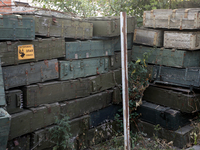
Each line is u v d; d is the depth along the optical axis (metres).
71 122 4.52
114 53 5.54
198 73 4.70
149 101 5.71
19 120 3.67
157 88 5.47
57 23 4.21
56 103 4.26
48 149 4.25
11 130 3.56
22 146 3.85
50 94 4.20
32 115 3.85
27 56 3.78
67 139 4.21
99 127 5.15
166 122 5.07
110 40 5.28
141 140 5.28
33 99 3.94
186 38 4.83
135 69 5.29
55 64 4.27
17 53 3.63
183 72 4.98
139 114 5.68
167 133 5.10
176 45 5.04
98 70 5.12
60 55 4.34
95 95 5.05
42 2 6.73
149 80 5.68
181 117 5.11
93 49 4.91
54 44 4.19
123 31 2.89
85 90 4.83
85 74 4.83
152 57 5.54
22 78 3.77
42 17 3.94
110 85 5.42
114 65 5.59
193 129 5.10
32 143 3.94
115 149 4.79
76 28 4.58
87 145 4.93
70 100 4.63
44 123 4.06
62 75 4.39
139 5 6.63
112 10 7.00
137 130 5.73
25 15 3.84
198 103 5.03
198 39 4.86
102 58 5.18
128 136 3.01
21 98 3.79
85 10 6.92
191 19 4.68
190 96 4.86
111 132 5.45
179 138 4.87
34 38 3.82
